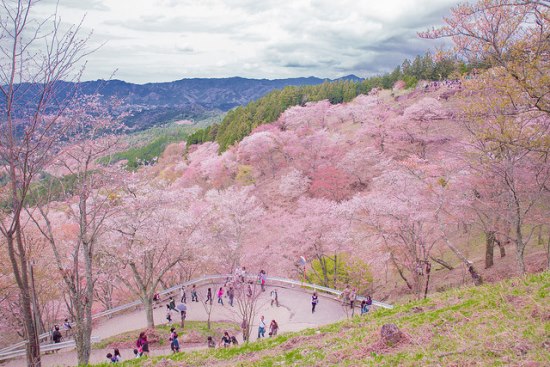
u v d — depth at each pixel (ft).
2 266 70.64
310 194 162.20
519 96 42.65
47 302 97.14
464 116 55.57
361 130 195.21
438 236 88.58
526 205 74.84
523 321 29.68
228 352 44.34
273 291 100.89
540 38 39.60
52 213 110.73
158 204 88.12
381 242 101.04
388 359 29.40
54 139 37.29
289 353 38.17
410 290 99.81
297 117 237.86
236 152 221.46
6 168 36.73
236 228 123.13
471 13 42.86
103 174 59.00
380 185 122.21
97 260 88.84
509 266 87.86
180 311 94.73
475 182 84.99
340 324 46.47
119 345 79.77
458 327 32.27
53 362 73.10
